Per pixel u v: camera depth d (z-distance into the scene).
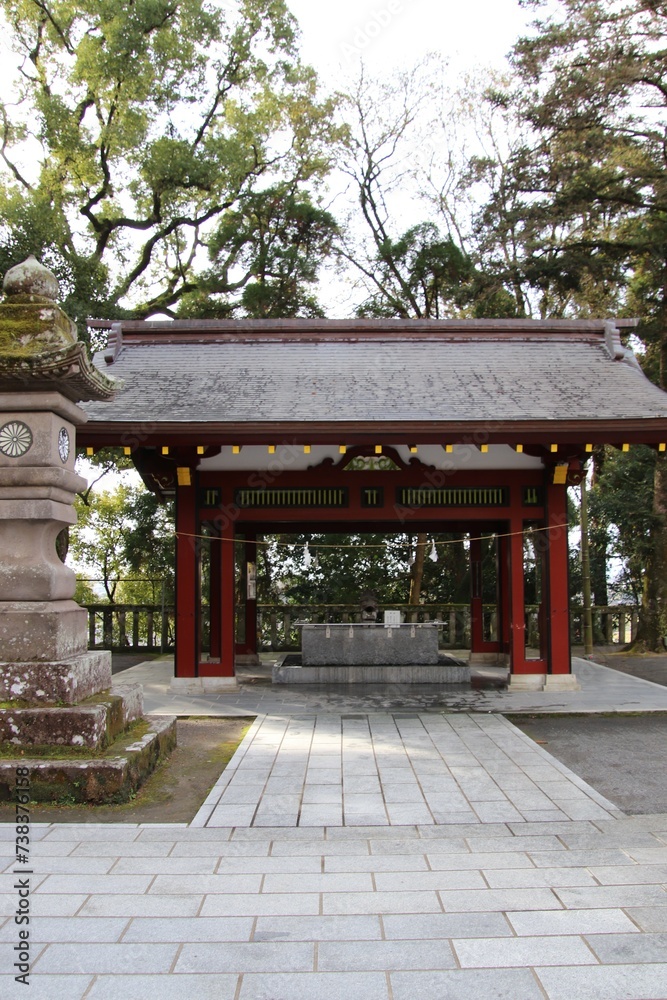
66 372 5.60
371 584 19.39
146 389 10.52
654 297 16.06
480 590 13.57
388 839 4.74
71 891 3.92
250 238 20.42
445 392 10.38
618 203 15.40
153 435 9.30
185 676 10.48
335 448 10.71
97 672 6.30
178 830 4.88
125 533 18.66
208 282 20.08
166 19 18.23
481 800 5.55
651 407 9.80
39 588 5.86
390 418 9.29
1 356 5.53
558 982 3.07
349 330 12.34
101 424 8.98
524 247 17.56
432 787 5.88
